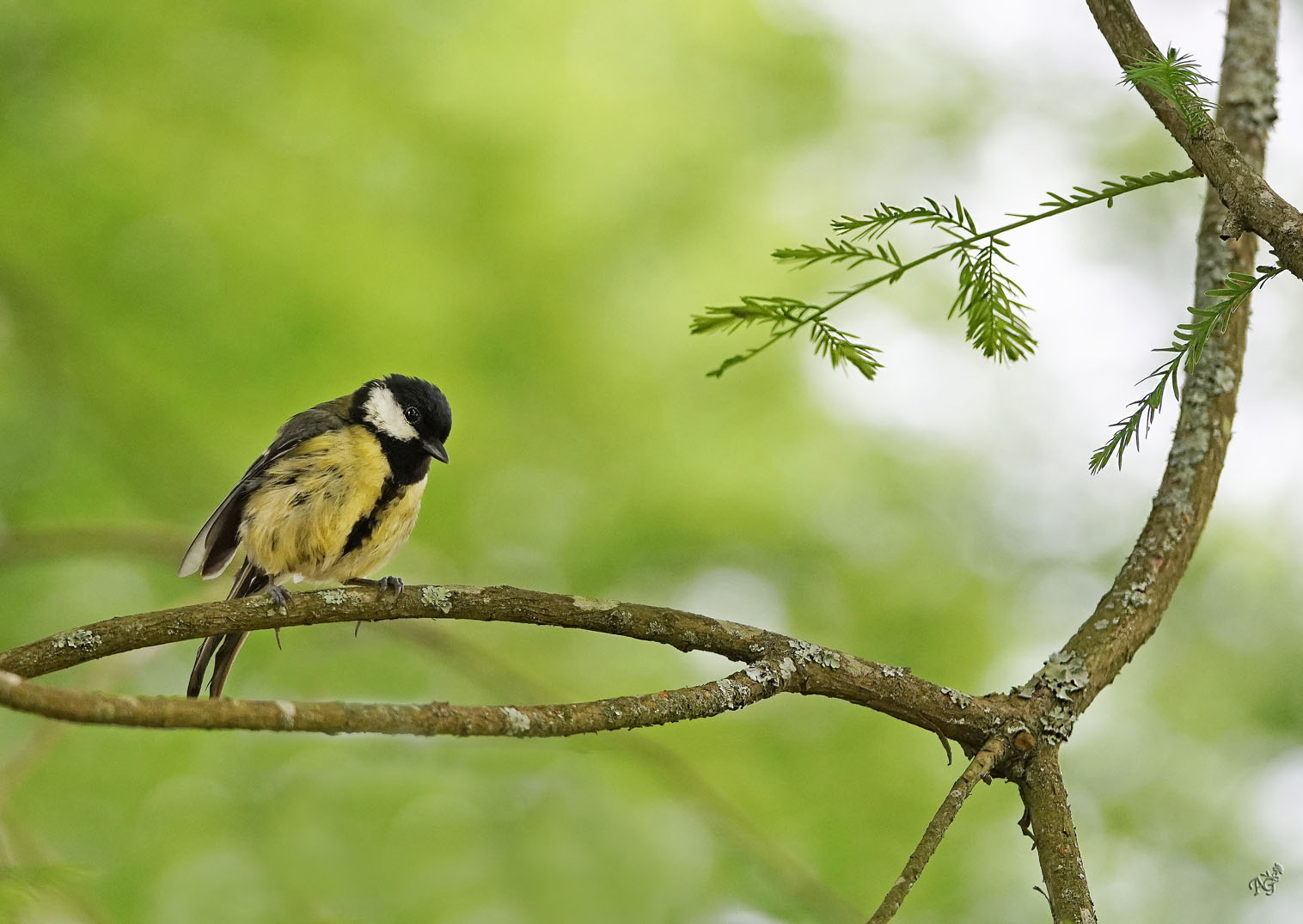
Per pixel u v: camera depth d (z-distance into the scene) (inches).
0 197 470.3
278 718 143.4
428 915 420.5
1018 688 190.7
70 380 484.7
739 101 588.1
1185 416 220.2
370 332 492.1
